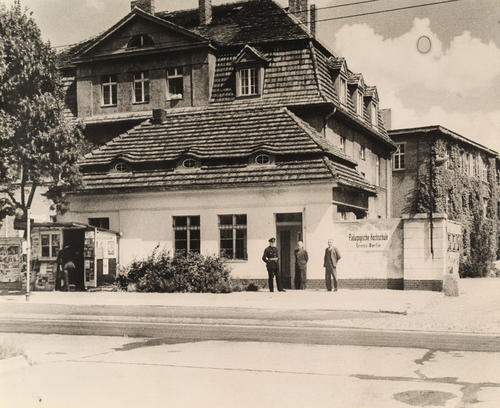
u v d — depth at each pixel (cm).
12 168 2573
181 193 2989
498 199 5841
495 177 5647
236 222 2919
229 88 3425
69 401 932
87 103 3700
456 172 5009
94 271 2803
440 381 1048
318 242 2764
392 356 1272
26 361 1198
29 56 2627
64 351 1357
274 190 2841
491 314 1928
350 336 1551
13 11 2658
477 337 1529
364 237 2708
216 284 2686
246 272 2866
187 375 1099
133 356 1291
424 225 2611
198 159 3005
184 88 3488
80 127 2820
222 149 3011
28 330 1703
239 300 2277
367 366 1171
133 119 3534
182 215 2988
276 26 3500
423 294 2447
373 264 2695
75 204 3158
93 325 1808
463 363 1198
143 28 3578
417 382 1040
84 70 3716
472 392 973
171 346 1418
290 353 1312
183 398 940
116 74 3656
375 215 4141
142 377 1084
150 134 3291
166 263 2811
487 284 3234
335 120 3409
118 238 3059
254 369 1148
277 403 909
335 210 2792
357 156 3800
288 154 2861
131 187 3033
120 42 3622
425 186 4866
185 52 3494
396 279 2664
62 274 2833
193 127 3253
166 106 3531
